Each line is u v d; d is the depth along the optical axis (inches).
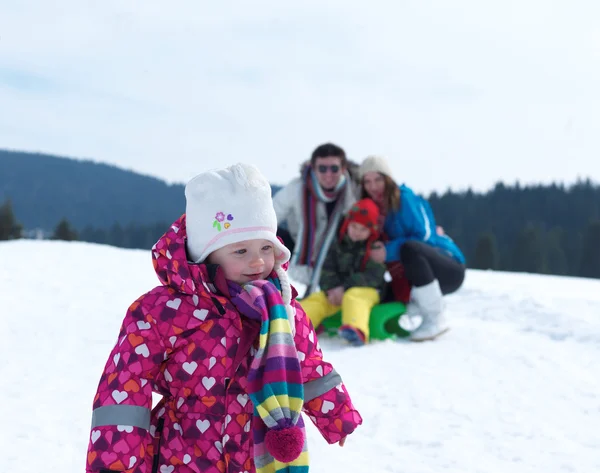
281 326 67.6
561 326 220.2
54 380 137.4
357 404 135.1
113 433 61.9
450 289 208.8
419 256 197.2
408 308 203.3
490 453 111.3
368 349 185.2
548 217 3587.6
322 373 72.1
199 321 66.9
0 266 284.2
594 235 2655.0
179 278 67.4
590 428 124.6
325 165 204.2
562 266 2891.2
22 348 159.8
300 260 212.2
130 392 63.7
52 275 271.3
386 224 209.2
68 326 183.8
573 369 166.9
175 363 66.7
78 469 97.2
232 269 71.5
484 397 141.8
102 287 251.4
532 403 138.5
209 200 71.3
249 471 66.1
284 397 65.2
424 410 132.6
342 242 204.2
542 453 111.4
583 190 3663.9
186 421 66.2
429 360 172.7
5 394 127.0
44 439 107.0
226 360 66.6
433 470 103.0
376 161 204.8
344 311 194.4
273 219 73.6
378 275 200.2
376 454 109.2
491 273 454.9
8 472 94.6
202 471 64.8
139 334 65.6
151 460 66.0
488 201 3671.3
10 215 2193.7
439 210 3649.1
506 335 206.5
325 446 112.4
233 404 66.3
